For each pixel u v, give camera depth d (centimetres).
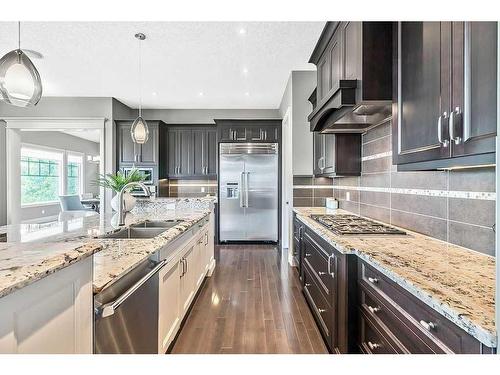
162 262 164
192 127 620
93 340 96
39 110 554
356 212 325
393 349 121
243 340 227
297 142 425
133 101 587
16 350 63
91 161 1054
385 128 255
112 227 228
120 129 574
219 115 643
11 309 62
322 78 292
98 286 102
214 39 329
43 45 345
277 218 574
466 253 149
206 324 251
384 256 143
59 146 879
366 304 153
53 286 75
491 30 95
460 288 100
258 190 575
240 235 577
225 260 456
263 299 305
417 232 205
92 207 819
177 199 384
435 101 125
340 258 175
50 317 74
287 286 342
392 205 241
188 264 256
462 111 108
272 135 574
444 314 86
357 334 166
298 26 301
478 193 148
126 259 134
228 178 576
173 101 585
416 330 104
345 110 217
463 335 81
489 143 96
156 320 163
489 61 96
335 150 314
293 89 427
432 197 188
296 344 221
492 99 95
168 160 622
